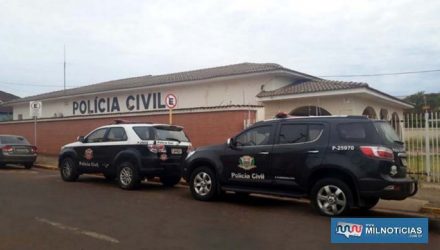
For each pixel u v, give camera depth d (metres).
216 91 22.62
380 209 9.41
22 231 7.15
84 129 23.03
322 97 18.44
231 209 9.21
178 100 24.27
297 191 8.82
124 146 12.31
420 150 12.84
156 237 6.80
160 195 11.17
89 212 8.76
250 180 9.40
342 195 8.19
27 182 13.75
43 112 34.31
